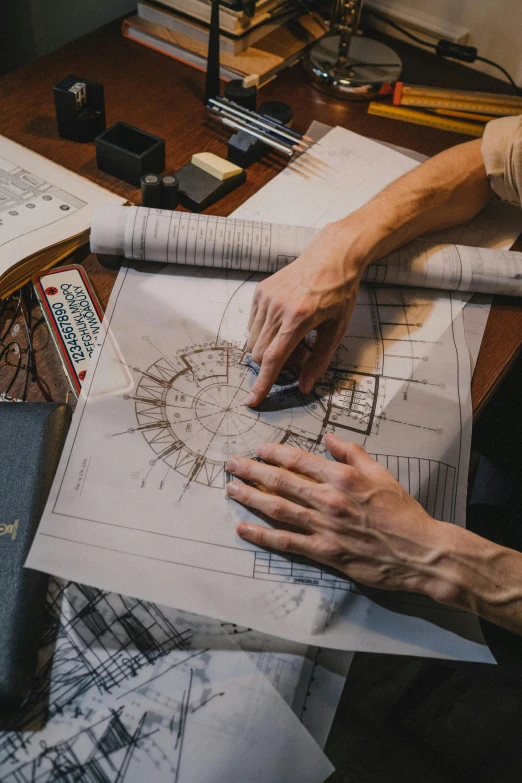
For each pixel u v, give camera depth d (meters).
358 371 0.69
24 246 0.71
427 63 1.15
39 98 0.96
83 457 0.57
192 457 0.59
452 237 0.86
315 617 0.52
